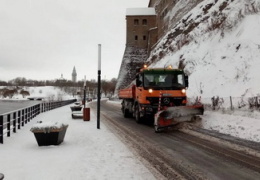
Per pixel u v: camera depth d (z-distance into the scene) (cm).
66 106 4625
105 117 2286
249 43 2630
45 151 893
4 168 690
